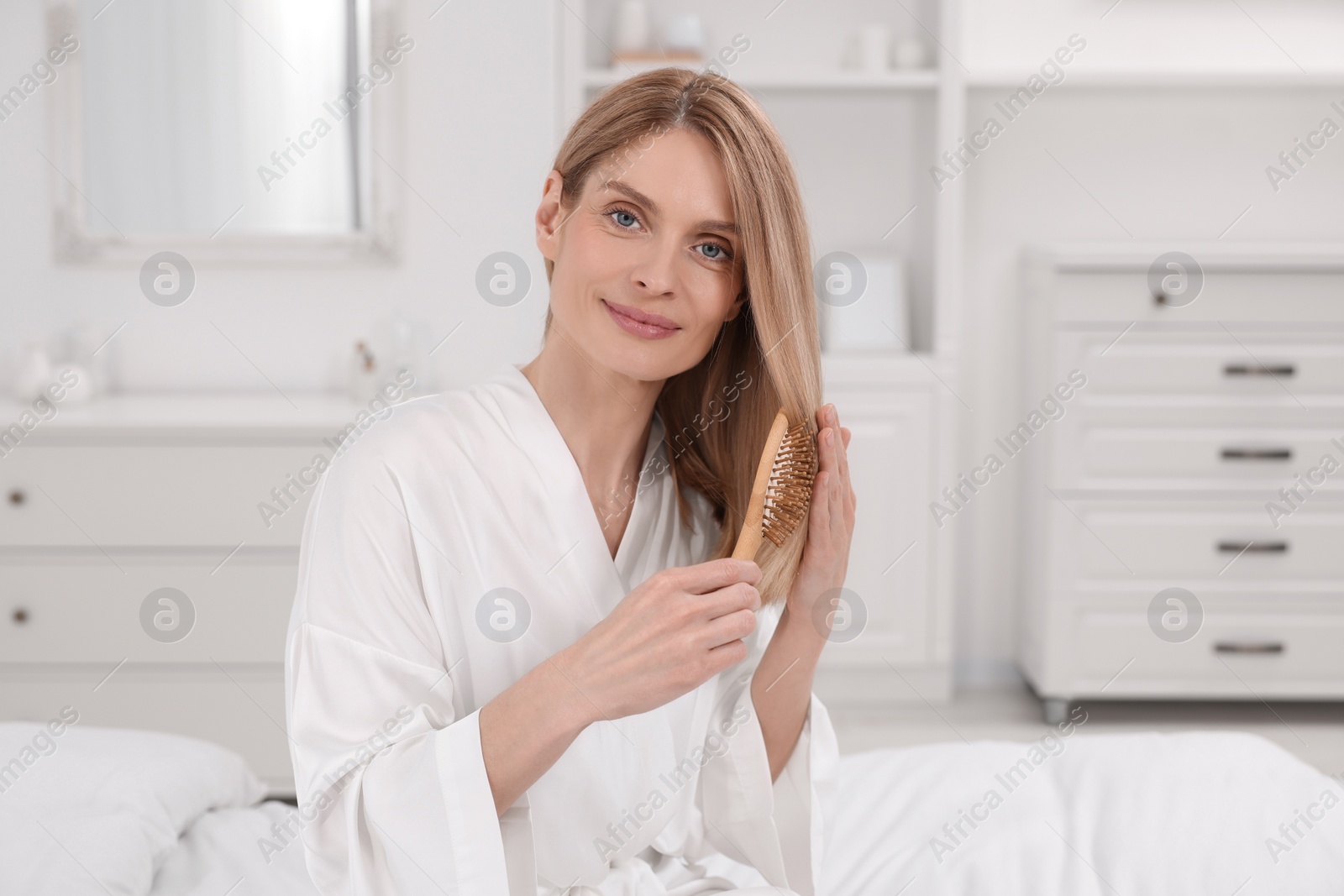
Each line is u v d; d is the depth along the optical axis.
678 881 1.07
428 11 2.82
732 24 3.16
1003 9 3.17
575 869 0.97
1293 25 3.18
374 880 0.81
